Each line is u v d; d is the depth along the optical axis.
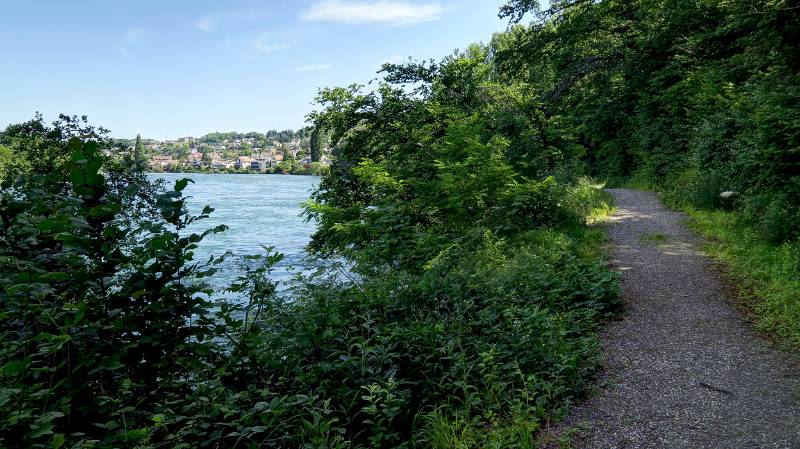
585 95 30.72
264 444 3.85
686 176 19.00
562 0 26.75
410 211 12.52
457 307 6.06
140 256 3.91
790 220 9.27
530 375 4.79
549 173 15.35
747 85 13.49
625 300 7.78
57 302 3.81
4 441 2.88
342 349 5.11
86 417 3.59
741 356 5.68
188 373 4.33
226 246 21.89
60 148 8.05
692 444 4.00
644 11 24.73
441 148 14.95
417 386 4.79
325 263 9.15
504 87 17.39
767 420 4.33
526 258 8.69
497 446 3.91
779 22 9.83
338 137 17.67
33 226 3.90
